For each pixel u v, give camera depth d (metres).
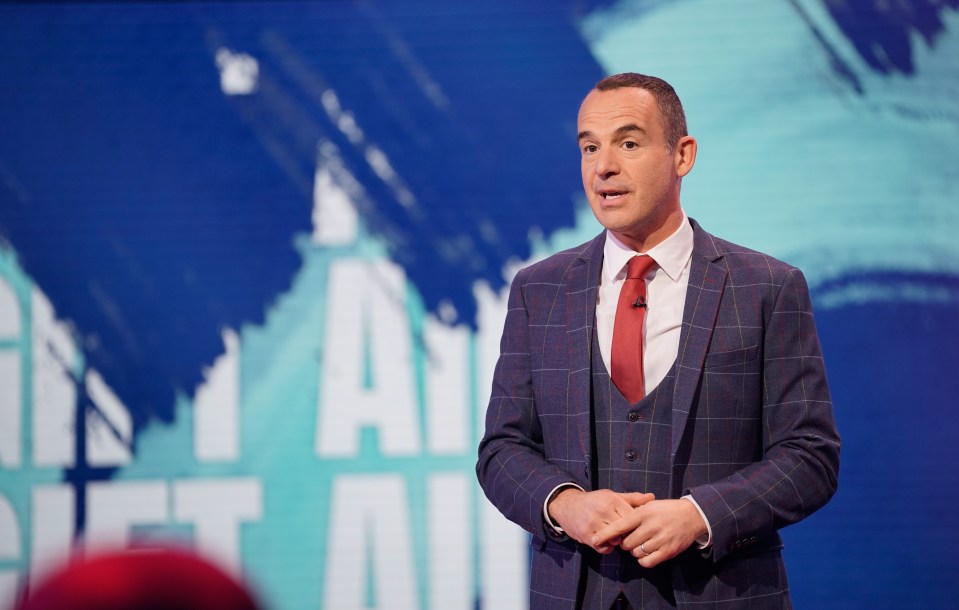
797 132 7.81
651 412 3.51
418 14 8.03
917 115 7.74
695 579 3.40
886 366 7.70
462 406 7.86
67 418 7.94
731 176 7.83
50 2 8.10
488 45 8.00
